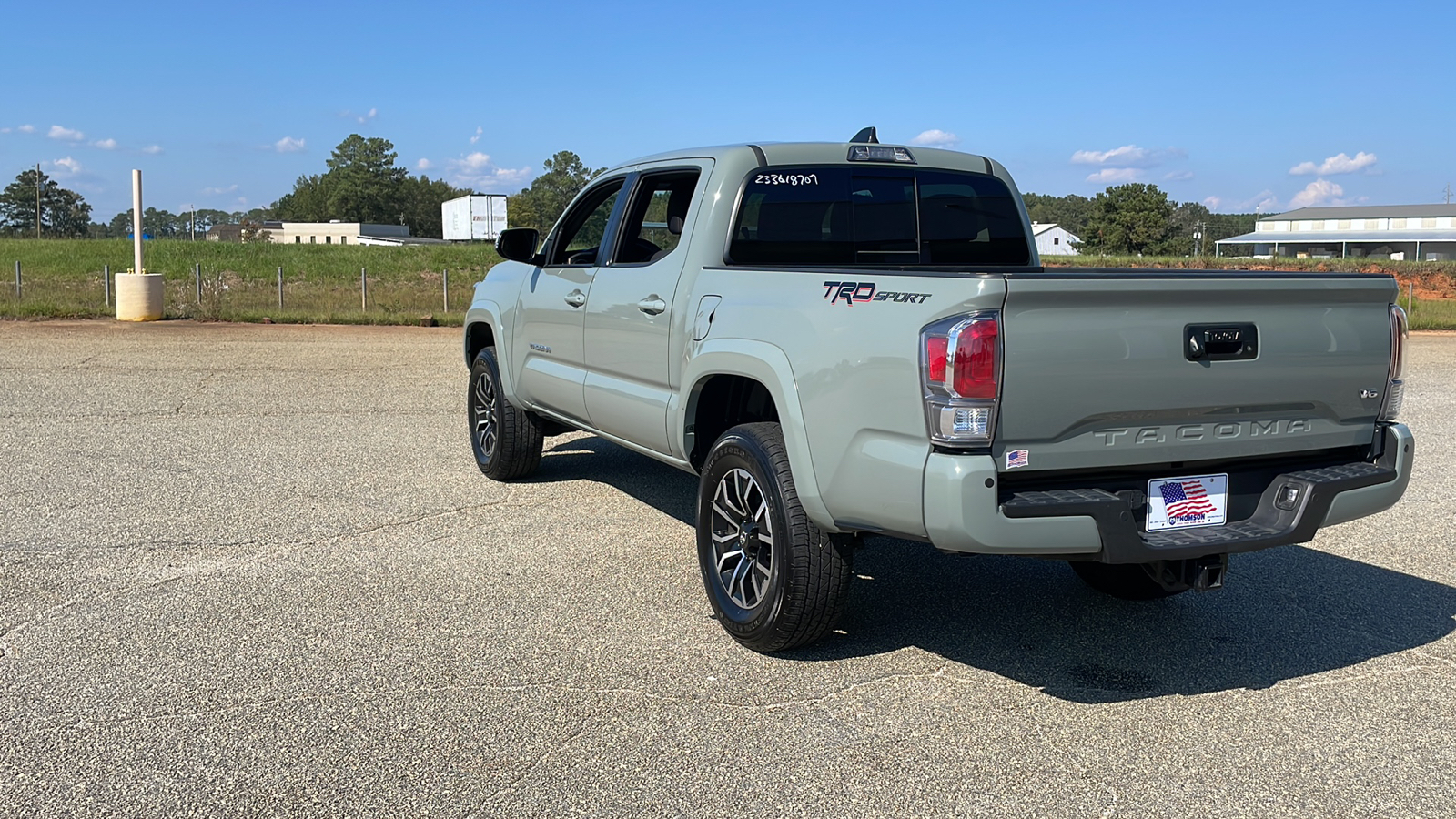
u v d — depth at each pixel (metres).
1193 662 4.09
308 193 173.25
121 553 5.16
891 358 3.41
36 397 9.91
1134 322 3.35
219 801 2.95
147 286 18.25
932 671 3.97
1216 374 3.49
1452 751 3.38
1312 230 121.44
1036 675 3.94
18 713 3.45
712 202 4.61
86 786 3.01
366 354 14.13
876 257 4.96
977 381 3.19
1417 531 6.06
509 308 6.45
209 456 7.46
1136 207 118.50
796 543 3.85
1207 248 144.12
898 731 3.47
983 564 5.34
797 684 3.82
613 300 5.16
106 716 3.44
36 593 4.58
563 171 173.75
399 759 3.20
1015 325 3.21
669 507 6.27
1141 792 3.11
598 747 3.31
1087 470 3.47
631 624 4.37
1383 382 3.84
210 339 15.62
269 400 9.99
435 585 4.80
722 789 3.07
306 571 4.97
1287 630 4.46
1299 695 3.80
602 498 6.46
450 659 3.97
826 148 4.88
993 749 3.35
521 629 4.29
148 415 9.07
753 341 4.06
